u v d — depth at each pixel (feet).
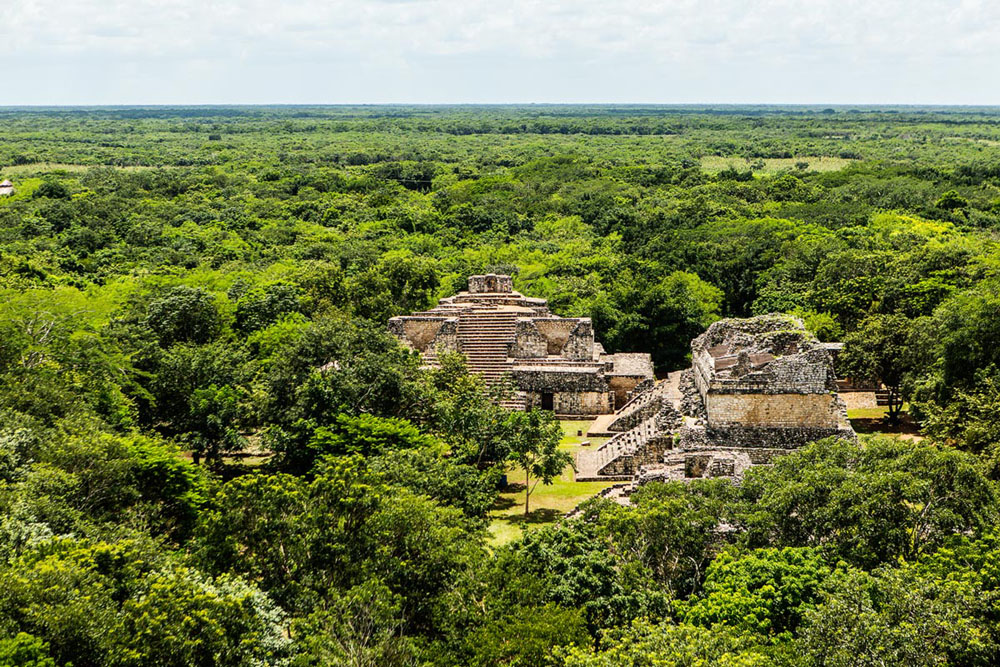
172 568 71.61
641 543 80.94
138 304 184.75
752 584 69.67
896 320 152.76
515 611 69.00
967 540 75.00
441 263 266.16
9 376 110.52
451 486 98.68
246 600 66.28
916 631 58.54
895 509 77.66
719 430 115.34
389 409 130.11
